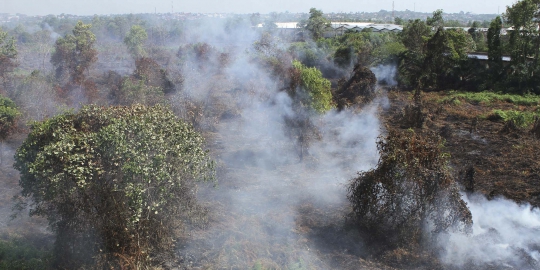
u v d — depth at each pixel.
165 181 9.20
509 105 25.42
